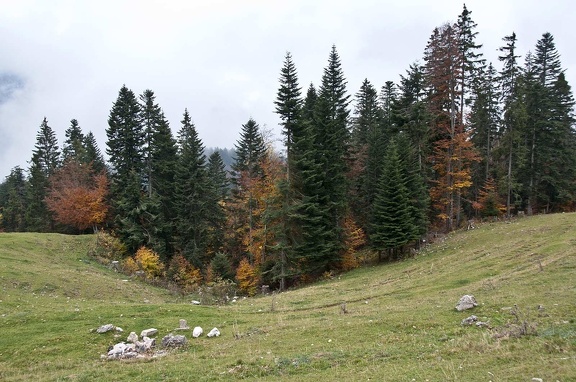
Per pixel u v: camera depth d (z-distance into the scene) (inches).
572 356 403.2
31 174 2942.9
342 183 1931.6
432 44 1902.1
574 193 2162.9
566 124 2262.6
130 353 691.4
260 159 2219.5
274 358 583.5
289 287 1796.3
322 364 531.2
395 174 1742.1
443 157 1998.0
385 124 2374.5
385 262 1764.3
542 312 649.0
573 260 1051.9
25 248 1668.3
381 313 831.7
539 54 2361.0
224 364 581.9
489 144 2229.3
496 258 1301.7
